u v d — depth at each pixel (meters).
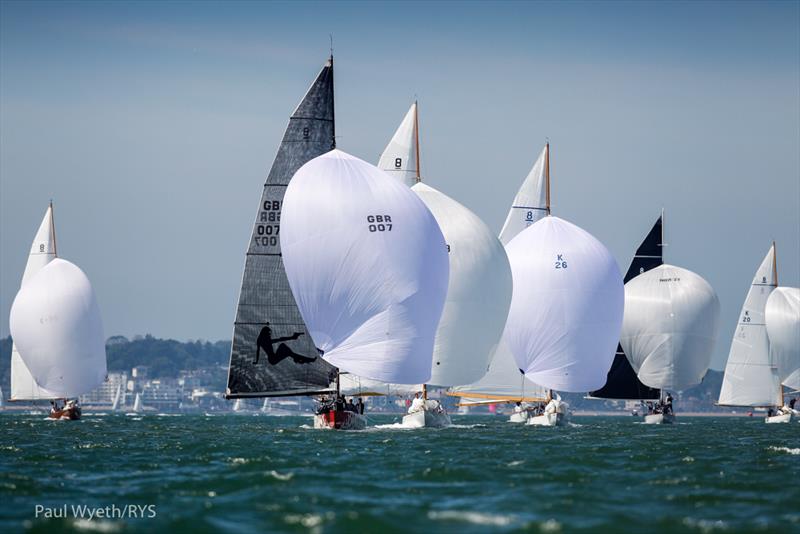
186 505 119.19
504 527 108.00
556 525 109.19
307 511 115.62
